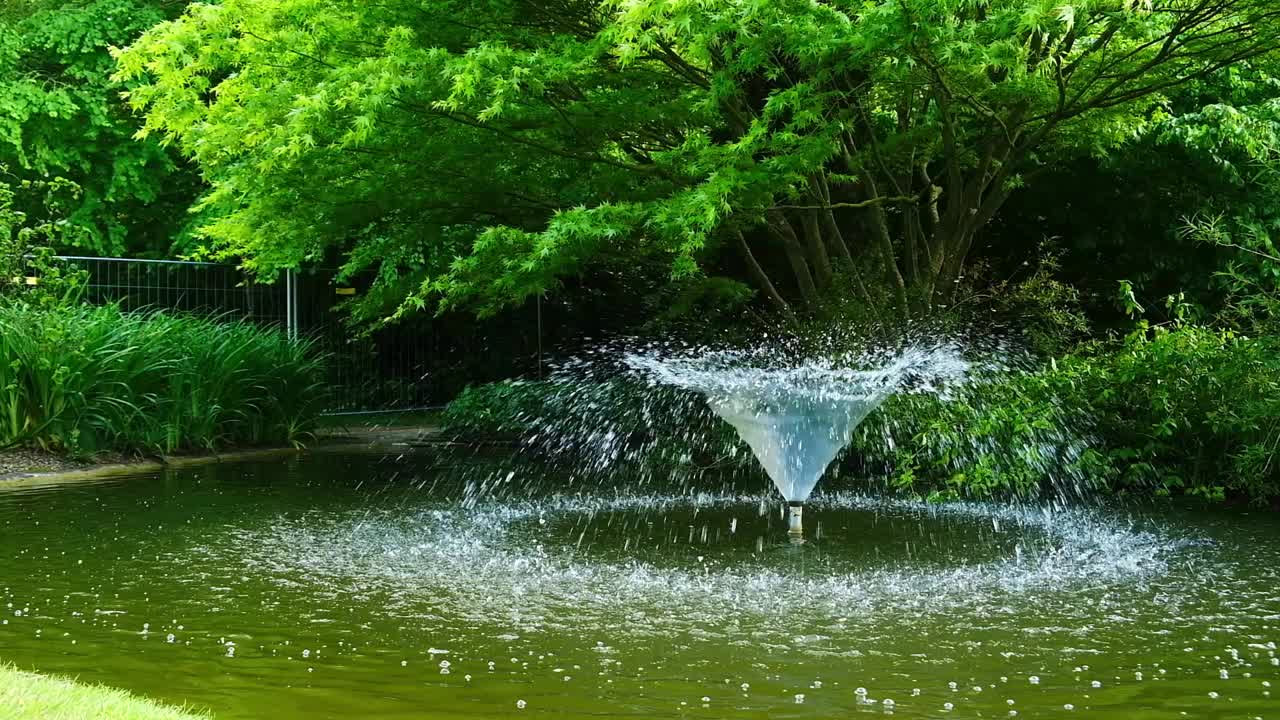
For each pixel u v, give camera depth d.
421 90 8.14
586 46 7.88
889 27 7.19
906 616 4.88
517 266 9.17
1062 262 15.47
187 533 7.08
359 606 5.08
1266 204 14.05
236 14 8.77
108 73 18.31
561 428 13.03
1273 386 8.25
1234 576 5.75
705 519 7.76
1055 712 3.59
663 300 12.83
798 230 13.12
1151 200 14.44
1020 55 8.31
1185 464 9.12
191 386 12.07
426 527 7.36
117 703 3.40
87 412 11.13
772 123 8.46
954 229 10.98
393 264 15.81
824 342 10.50
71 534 7.05
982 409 9.65
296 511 8.09
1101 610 5.00
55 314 11.35
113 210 19.69
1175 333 9.71
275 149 8.55
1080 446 9.21
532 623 4.77
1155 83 10.00
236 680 3.95
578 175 9.94
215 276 16.84
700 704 3.67
